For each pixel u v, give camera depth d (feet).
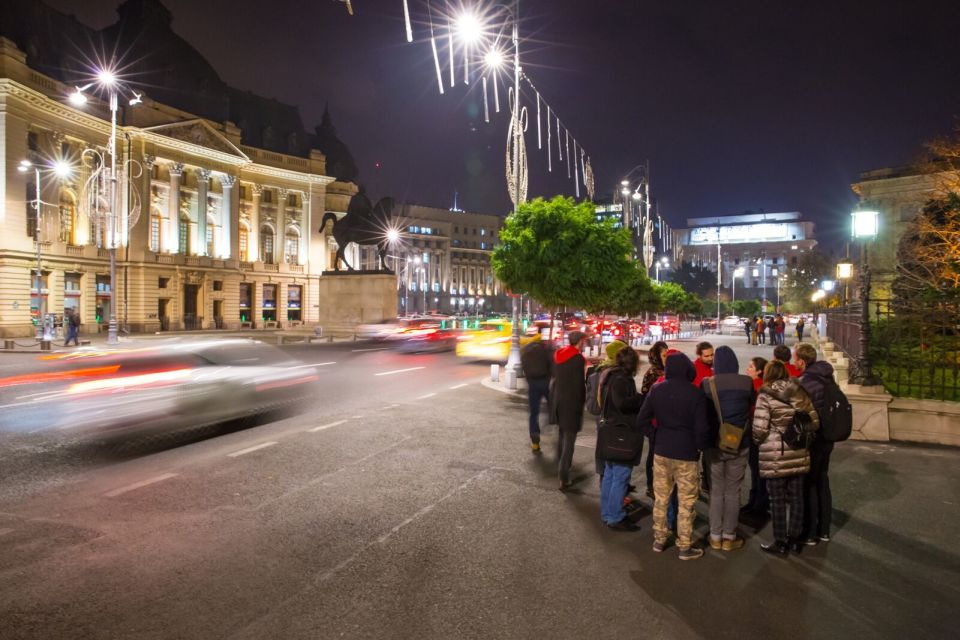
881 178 159.53
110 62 167.02
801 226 499.10
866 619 14.02
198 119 181.98
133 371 34.83
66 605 14.12
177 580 15.48
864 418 32.19
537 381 29.58
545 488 23.91
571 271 53.21
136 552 17.24
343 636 12.93
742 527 20.36
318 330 133.59
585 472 26.27
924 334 35.37
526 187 59.82
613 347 22.54
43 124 139.13
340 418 38.14
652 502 22.74
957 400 32.32
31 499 21.79
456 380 58.65
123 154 163.43
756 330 125.80
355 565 16.55
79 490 22.88
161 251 175.32
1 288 129.08
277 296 222.07
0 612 13.76
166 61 184.96
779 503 17.92
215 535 18.58
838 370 45.03
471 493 23.13
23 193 132.67
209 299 189.06
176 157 178.70
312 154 234.17
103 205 155.84
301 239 231.50
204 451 29.22
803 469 17.76
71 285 149.59
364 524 19.70
